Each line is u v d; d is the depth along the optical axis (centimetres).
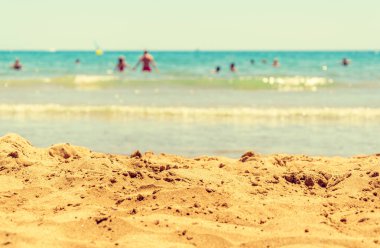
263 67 4350
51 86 2097
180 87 2075
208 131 1070
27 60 5856
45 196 479
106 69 3803
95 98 1673
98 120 1217
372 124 1185
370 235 389
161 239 370
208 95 1798
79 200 466
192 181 522
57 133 1021
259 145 912
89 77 2391
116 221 401
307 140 970
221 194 480
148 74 3003
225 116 1300
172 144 911
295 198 487
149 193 484
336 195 498
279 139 978
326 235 381
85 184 505
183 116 1298
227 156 807
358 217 429
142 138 972
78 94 1808
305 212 444
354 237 382
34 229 381
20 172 556
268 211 444
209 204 459
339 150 873
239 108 1419
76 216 411
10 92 1855
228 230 390
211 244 367
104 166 566
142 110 1366
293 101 1620
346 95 1833
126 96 1744
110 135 1004
